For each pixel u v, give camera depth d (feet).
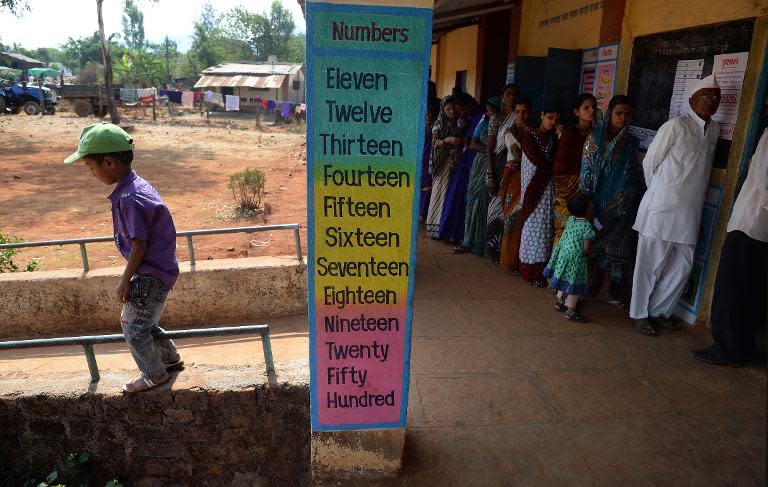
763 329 13.69
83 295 16.62
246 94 134.72
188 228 30.96
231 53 237.04
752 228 11.78
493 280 17.89
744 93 12.36
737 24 12.51
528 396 11.24
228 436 10.54
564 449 9.68
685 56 14.25
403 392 8.87
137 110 110.11
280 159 57.52
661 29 15.10
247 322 17.21
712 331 12.78
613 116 14.39
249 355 14.82
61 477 10.66
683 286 13.84
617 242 14.94
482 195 19.49
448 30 38.65
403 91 7.59
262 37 239.71
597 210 14.97
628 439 9.96
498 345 13.42
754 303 12.29
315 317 8.43
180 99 105.29
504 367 12.37
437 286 17.25
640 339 13.91
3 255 20.88
